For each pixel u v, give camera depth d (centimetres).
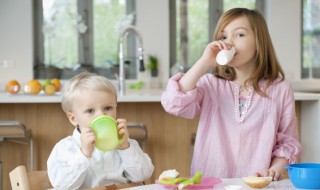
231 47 170
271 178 144
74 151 154
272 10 667
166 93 173
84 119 150
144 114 359
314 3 679
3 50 641
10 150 355
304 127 357
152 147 358
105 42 671
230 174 173
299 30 670
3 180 354
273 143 173
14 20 641
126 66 670
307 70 681
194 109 177
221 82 180
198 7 679
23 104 355
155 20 660
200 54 682
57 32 661
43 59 661
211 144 175
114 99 153
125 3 670
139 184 152
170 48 675
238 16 175
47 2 659
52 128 357
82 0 664
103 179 156
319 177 133
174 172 146
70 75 662
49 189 146
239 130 174
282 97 177
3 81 640
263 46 177
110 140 136
